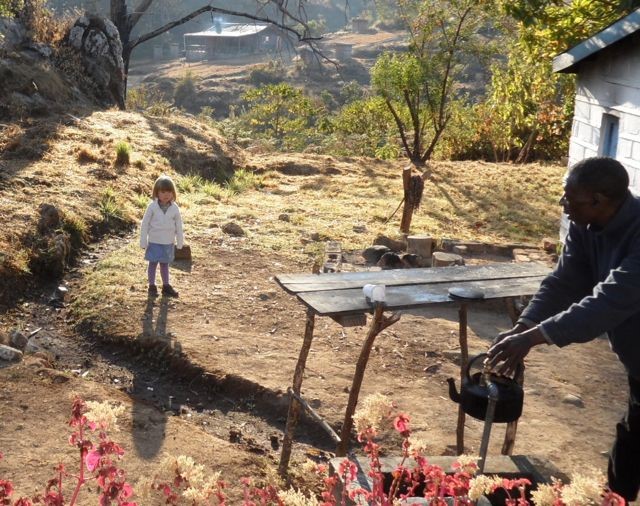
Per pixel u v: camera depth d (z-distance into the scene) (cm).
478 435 566
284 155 1845
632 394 362
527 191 1636
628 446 366
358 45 9562
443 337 764
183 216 1154
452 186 1633
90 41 2034
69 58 1964
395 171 1766
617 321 313
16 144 1270
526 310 362
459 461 236
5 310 749
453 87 2245
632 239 325
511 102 2311
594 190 323
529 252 1103
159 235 801
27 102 1600
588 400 646
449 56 2052
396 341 742
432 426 575
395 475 254
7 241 842
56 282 838
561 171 1908
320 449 552
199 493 226
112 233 1040
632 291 310
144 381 643
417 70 2002
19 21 1962
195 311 777
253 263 961
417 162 1967
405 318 813
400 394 630
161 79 8162
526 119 2292
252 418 592
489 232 1273
